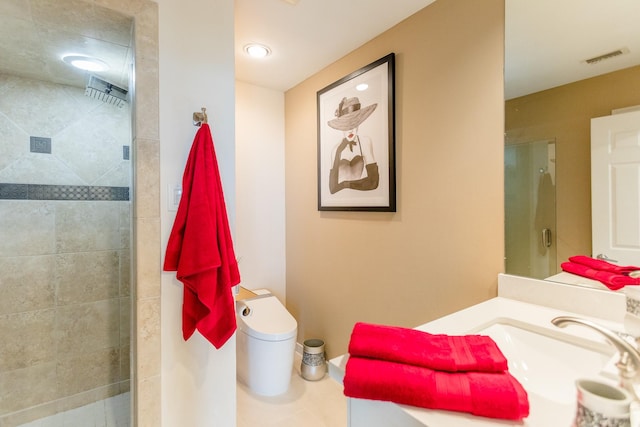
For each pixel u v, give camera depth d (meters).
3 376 1.65
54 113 1.77
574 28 1.11
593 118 1.07
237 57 2.04
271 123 2.58
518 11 1.22
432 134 1.52
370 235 1.88
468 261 1.40
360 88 1.88
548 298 1.15
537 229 1.19
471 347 0.69
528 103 1.20
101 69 1.61
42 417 1.74
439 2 1.47
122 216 1.96
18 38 1.31
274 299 2.32
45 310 1.75
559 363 0.90
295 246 2.56
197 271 1.17
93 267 1.88
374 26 1.70
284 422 1.70
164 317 1.26
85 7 1.10
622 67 1.02
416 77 1.58
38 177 1.73
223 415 1.40
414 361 0.65
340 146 2.04
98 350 1.90
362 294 1.94
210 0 1.35
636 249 0.99
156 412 1.23
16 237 1.68
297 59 2.07
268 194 2.59
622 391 0.45
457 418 0.56
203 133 1.25
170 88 1.25
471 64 1.36
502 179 1.27
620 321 1.00
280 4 1.51
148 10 1.19
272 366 1.93
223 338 1.25
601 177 1.05
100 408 1.84
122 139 1.96
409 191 1.64
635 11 1.00
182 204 1.23
